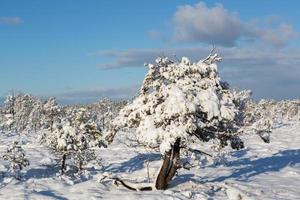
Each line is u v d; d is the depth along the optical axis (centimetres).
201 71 1788
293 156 3622
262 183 2161
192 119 1691
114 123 1889
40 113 9019
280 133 6588
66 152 2709
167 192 1753
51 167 3069
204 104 1673
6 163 3366
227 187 1903
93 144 2755
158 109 1716
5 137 6562
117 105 11194
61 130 2734
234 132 1884
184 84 1759
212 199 1697
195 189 1856
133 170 2941
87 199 1631
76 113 2842
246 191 1864
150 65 1805
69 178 2178
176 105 1642
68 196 1684
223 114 1686
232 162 3216
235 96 1867
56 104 7662
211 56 1842
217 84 1811
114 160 3591
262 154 3878
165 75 1780
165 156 1828
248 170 2716
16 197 1630
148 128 1703
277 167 2881
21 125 9125
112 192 1766
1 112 9838
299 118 9844
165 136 1667
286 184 2159
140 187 1830
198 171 2644
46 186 1900
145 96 1828
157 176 1841
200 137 1872
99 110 10875
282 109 11044
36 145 4959
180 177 2231
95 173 2684
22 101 9669
